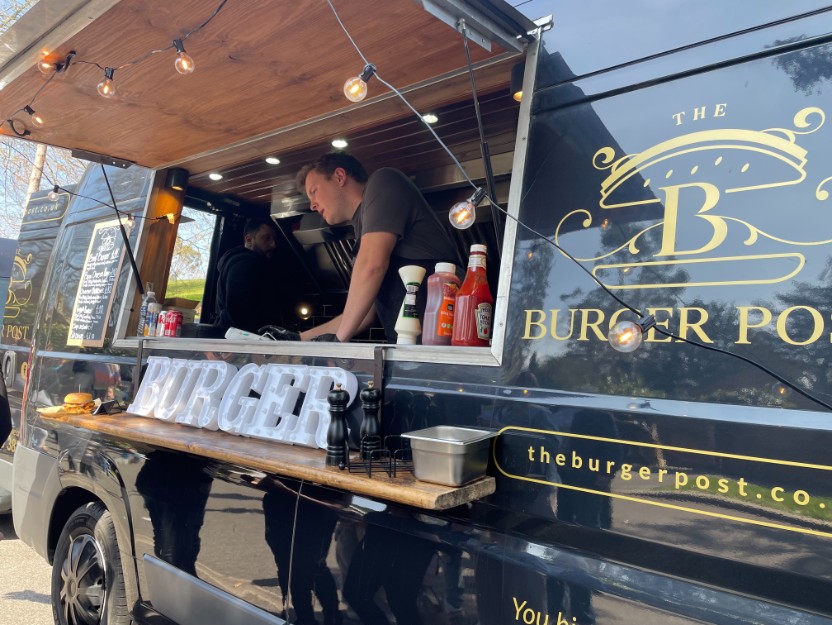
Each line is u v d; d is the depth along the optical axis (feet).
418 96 7.84
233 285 13.41
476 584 4.96
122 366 10.00
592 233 4.81
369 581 5.67
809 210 3.86
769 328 3.90
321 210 10.31
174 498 7.91
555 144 5.19
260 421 7.02
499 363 5.19
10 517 17.46
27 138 9.95
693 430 4.07
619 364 4.50
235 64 7.22
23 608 11.59
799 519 3.61
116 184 12.10
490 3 5.27
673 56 4.66
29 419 11.76
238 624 6.78
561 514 4.61
